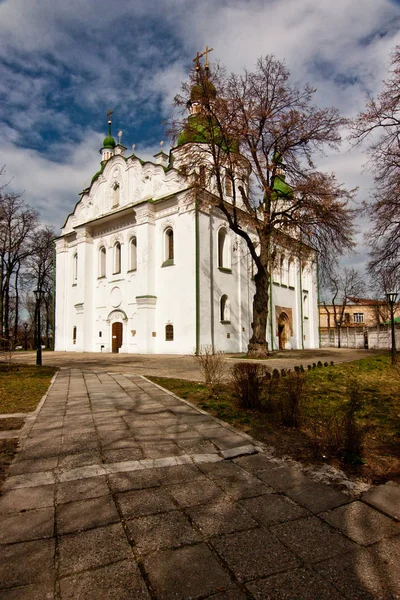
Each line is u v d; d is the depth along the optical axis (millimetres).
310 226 20062
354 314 71750
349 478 4152
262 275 20906
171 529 3143
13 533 3090
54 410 7461
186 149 20328
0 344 20250
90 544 2932
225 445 5273
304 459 4703
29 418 6809
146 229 26641
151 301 26125
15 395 9125
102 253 31391
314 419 6543
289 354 26109
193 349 23781
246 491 3855
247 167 20406
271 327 33031
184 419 6684
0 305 35125
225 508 3502
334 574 2596
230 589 2445
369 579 2549
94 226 31719
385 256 17047
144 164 28234
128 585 2480
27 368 15953
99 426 6258
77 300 32031
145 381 11445
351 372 14297
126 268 28688
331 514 3391
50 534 3072
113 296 29422
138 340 26109
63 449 5125
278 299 35094
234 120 18609
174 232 25797
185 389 9797
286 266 37188
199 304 24156
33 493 3812
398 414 7020
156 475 4258
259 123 19391
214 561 2727
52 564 2693
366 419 6660
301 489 3893
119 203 29875
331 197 18953
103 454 4934
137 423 6441
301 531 3117
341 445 4871
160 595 2391
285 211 20625
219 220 26719
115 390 9797
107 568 2650
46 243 44406
